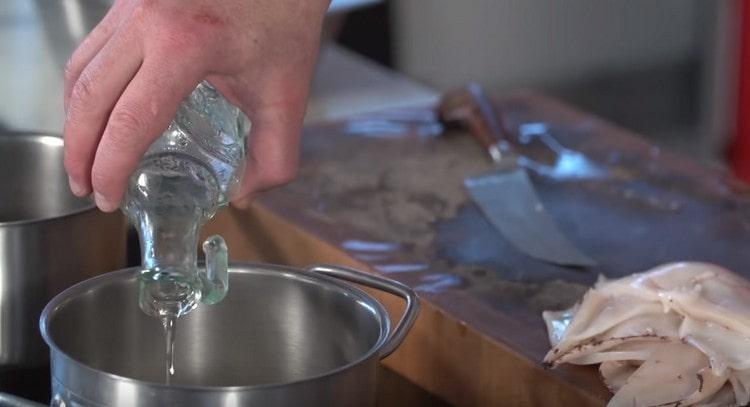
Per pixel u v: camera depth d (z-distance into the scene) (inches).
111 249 47.3
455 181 64.3
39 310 45.8
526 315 51.4
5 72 63.7
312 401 37.9
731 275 49.1
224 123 46.3
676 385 44.8
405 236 58.2
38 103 62.2
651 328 46.4
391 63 110.8
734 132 113.4
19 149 51.2
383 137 69.2
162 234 42.5
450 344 50.8
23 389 46.5
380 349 39.8
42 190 51.6
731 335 46.0
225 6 44.0
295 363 44.7
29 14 66.1
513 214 60.5
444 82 112.7
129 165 42.6
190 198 42.8
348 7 71.0
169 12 42.9
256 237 60.1
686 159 67.8
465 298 52.4
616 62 114.8
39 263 45.3
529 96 75.3
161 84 42.4
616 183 65.0
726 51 111.7
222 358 45.1
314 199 61.3
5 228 44.5
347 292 42.9
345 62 84.8
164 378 44.8
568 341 46.7
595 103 115.8
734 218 61.8
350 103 76.1
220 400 37.2
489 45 112.4
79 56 44.6
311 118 73.0
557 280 54.9
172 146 44.3
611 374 46.3
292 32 45.8
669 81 115.4
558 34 112.7
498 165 65.3
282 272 44.0
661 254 58.4
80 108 43.1
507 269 55.6
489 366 49.3
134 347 44.0
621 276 56.1
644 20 113.3
